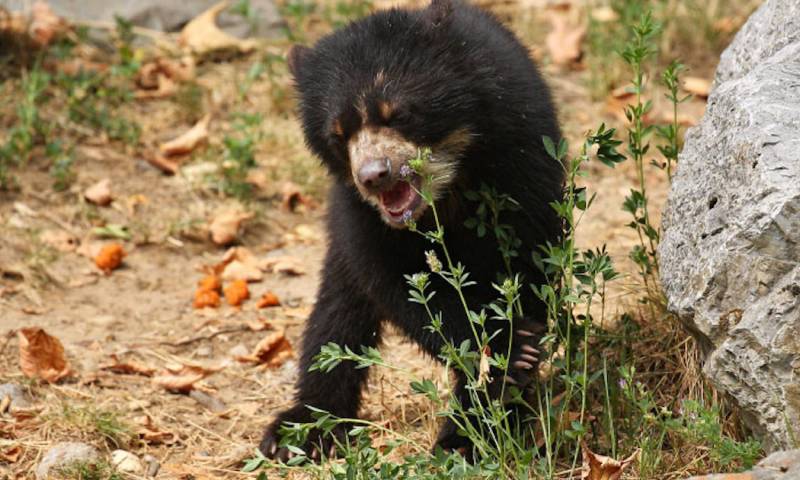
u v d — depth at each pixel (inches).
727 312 301.3
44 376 434.6
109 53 719.7
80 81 659.4
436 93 374.3
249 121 610.2
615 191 571.8
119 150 623.2
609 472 311.3
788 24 361.4
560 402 372.2
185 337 480.4
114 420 396.2
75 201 577.6
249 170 614.5
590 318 352.2
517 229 377.1
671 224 338.0
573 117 642.2
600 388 378.9
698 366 356.2
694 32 717.3
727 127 319.9
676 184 341.1
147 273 537.3
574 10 770.8
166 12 758.5
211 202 588.7
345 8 734.5
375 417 414.9
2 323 482.6
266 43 738.2
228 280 532.4
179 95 670.5
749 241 291.9
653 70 669.9
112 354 454.9
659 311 396.2
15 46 689.0
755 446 301.1
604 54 679.1
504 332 362.0
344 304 415.8
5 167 585.0
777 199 285.9
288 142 632.4
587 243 518.9
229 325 490.6
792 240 285.6
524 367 354.6
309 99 398.0
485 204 375.9
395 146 372.2
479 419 323.6
